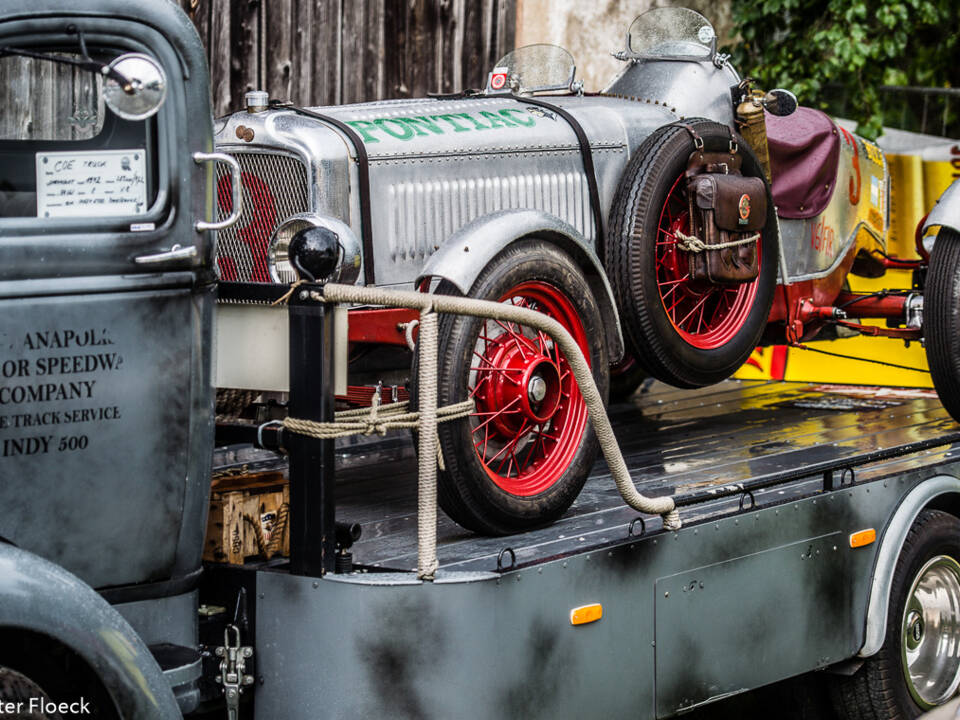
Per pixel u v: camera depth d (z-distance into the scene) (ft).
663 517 11.03
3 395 8.34
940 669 14.33
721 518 11.62
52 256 8.46
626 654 10.70
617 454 10.64
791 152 16.14
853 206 17.52
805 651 12.61
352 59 21.06
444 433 10.44
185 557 9.29
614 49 24.39
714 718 14.37
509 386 11.28
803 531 12.52
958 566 14.51
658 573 10.98
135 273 8.75
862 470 13.80
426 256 12.40
